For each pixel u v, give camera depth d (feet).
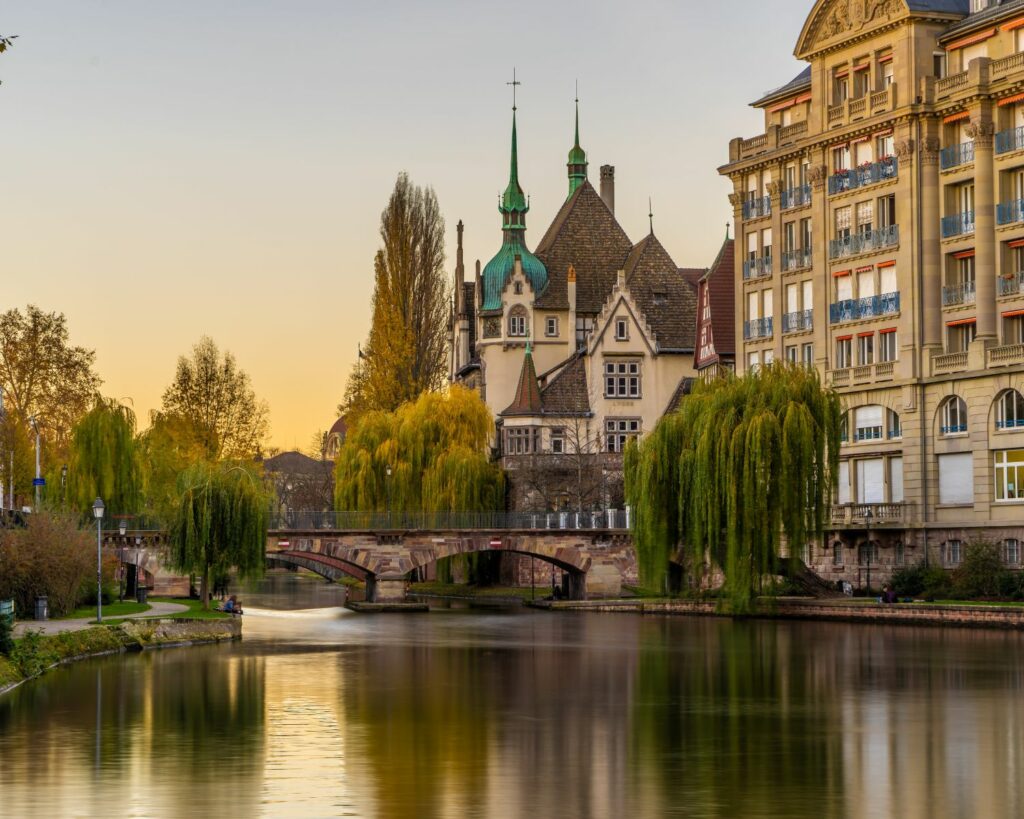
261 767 130.62
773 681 193.16
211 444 534.78
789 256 365.20
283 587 555.28
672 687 188.34
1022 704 171.12
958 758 136.36
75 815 111.55
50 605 257.34
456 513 387.14
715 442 291.17
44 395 426.92
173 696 176.14
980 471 304.09
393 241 523.70
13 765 130.93
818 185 350.64
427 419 426.10
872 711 165.78
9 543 249.14
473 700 176.55
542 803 116.47
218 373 547.08
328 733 149.69
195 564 286.66
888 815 112.88
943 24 325.21
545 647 249.14
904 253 324.39
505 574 476.13
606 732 151.02
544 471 449.89
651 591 316.81
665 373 495.82
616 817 111.65
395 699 177.17
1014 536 296.51
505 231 535.60
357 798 117.70
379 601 377.50
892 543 323.98
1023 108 304.09
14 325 428.97
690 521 298.56
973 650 228.02
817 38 351.05
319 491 568.82
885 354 331.77
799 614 301.63
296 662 221.25
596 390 493.77
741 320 382.01
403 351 515.91
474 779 125.90
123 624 243.81
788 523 284.82
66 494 349.00
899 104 324.80
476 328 540.52
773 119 378.12
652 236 522.06
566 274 528.22
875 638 251.80
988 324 307.37
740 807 115.55
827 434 290.35
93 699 172.76
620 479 450.71
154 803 115.55
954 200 320.09
